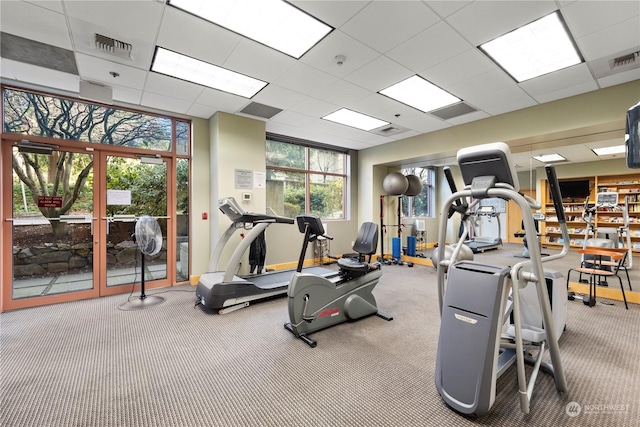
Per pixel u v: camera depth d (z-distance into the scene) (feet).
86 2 7.10
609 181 17.75
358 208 24.20
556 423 5.45
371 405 6.04
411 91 12.41
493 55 9.52
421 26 8.05
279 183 20.02
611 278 14.23
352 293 10.74
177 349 8.52
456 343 5.82
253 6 7.30
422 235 22.76
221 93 12.66
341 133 19.03
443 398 5.90
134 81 11.45
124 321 10.62
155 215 14.85
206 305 11.45
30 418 5.61
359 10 7.41
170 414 5.75
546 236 17.25
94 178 13.29
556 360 6.17
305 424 5.50
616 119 11.45
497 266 6.04
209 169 16.10
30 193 12.03
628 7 7.14
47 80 11.29
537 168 17.44
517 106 13.93
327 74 10.89
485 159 5.67
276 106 14.19
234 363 7.74
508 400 6.15
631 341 8.80
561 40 8.63
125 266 14.07
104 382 6.83
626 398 6.17
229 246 15.44
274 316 11.30
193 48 9.16
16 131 11.74
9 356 8.01
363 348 8.61
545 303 5.84
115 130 13.83
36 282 12.12
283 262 19.92
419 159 20.53
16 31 8.25
